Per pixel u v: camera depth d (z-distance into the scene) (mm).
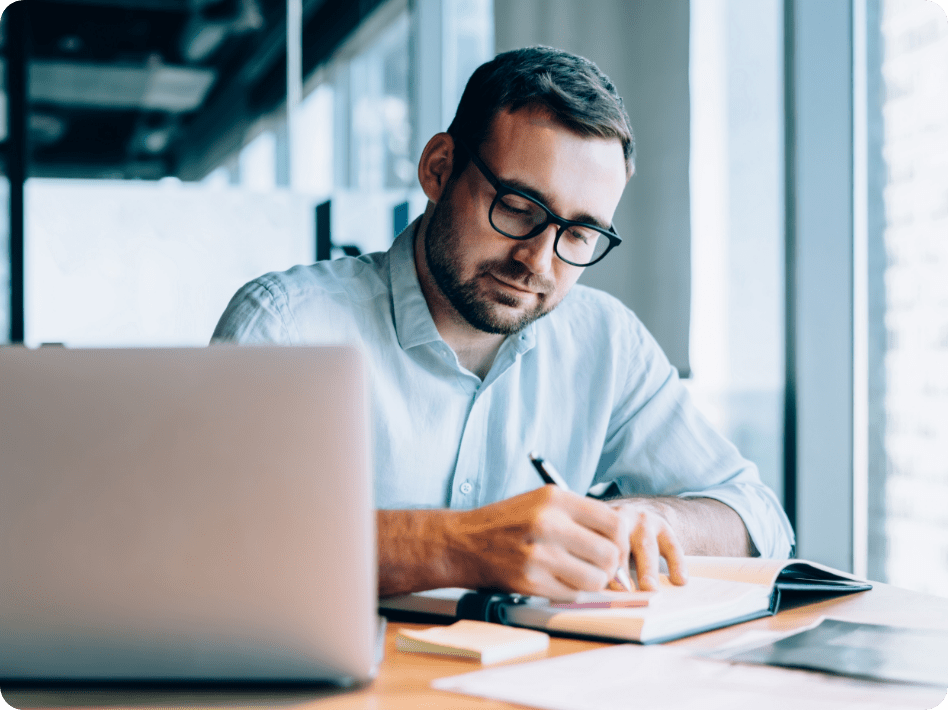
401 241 1288
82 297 2668
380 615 835
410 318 1239
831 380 2590
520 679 622
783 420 2674
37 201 2662
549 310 1176
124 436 604
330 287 1251
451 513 861
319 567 607
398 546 841
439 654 703
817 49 2584
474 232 1119
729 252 2660
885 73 2508
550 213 1086
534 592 796
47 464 604
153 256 2693
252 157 3326
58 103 3342
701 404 2609
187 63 3398
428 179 1206
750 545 1156
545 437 1365
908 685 605
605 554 794
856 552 2576
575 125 1072
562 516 806
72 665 612
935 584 2379
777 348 2678
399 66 3162
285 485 605
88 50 3316
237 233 2738
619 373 1428
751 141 2676
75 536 604
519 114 1084
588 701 566
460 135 1152
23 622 607
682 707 554
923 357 2398
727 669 646
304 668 611
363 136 3223
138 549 604
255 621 606
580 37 2641
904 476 2463
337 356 609
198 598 605
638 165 2604
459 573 831
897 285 2477
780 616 843
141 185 2688
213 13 3307
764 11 2672
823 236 2590
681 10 2609
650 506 1089
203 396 603
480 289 1142
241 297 1218
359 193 2846
